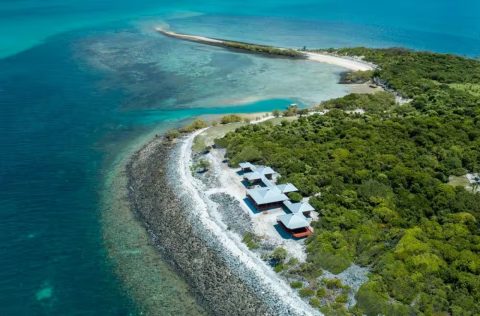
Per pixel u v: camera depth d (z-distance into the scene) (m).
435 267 57.66
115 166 91.81
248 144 93.56
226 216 73.19
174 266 64.12
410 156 86.19
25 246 67.31
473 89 129.88
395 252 60.72
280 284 59.00
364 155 86.81
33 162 91.25
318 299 56.03
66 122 110.56
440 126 99.00
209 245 66.94
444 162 85.56
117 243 68.88
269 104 128.25
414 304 53.50
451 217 68.00
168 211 75.81
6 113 112.94
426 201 72.44
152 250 67.44
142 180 86.00
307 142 94.00
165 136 104.75
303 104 128.62
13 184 83.00
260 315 55.09
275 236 68.12
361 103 121.75
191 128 107.75
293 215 68.75
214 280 60.97
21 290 59.25
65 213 75.69
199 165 89.00
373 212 70.25
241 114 119.88
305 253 64.25
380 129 98.69
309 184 78.25
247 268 62.12
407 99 127.31
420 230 64.94
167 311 56.38
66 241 68.94
